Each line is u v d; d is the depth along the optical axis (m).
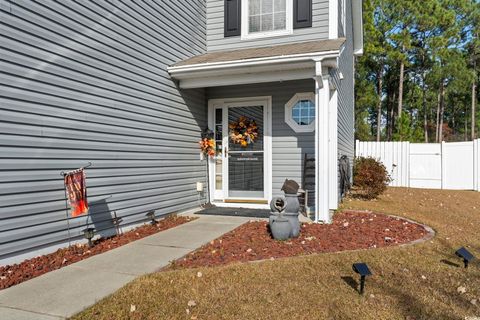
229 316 2.90
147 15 6.23
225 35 8.62
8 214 3.81
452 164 14.97
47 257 4.20
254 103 8.22
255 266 3.94
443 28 27.09
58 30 4.39
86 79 4.83
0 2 3.68
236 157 8.41
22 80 3.93
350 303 3.17
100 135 5.10
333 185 7.60
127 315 2.86
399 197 11.32
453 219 8.11
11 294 3.20
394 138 23.31
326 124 6.23
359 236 5.32
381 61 27.75
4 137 3.75
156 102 6.48
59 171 4.43
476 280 3.76
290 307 3.07
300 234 5.40
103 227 5.20
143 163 6.10
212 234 5.44
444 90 30.58
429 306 3.16
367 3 25.39
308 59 6.07
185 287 3.41
